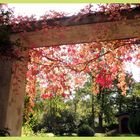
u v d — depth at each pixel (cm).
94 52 712
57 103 1184
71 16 571
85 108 3244
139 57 695
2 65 609
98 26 567
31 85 756
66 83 755
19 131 634
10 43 555
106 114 3144
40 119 2719
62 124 2819
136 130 1627
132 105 2855
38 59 721
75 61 727
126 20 539
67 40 639
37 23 586
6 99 594
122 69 732
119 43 667
